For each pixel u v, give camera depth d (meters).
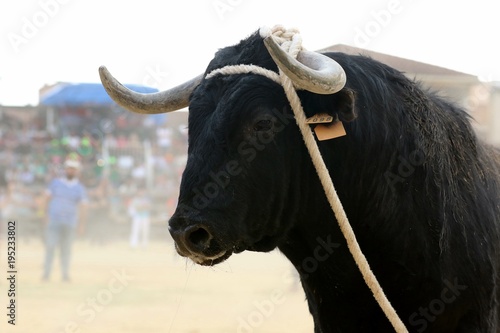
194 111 4.27
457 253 4.36
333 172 4.36
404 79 4.71
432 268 4.34
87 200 23.58
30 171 23.97
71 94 23.41
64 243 15.77
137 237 22.45
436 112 4.71
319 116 4.14
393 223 4.37
